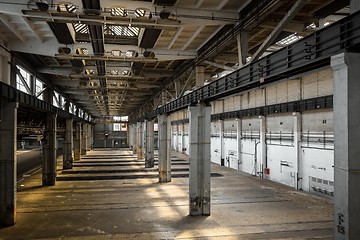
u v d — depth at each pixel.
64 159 39.56
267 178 32.03
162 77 29.92
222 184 28.84
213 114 47.81
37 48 18.62
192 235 14.77
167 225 16.30
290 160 28.11
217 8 13.79
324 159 23.81
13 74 19.30
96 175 34.28
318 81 24.50
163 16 12.69
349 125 7.32
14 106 16.53
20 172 37.12
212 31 17.16
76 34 18.48
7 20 15.21
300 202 21.70
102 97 46.03
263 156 32.72
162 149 29.78
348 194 7.27
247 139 36.94
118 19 12.59
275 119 31.09
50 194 24.17
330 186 23.03
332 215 18.33
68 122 39.84
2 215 16.23
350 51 7.50
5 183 16.34
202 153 18.33
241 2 13.37
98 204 20.89
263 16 12.17
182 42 19.33
